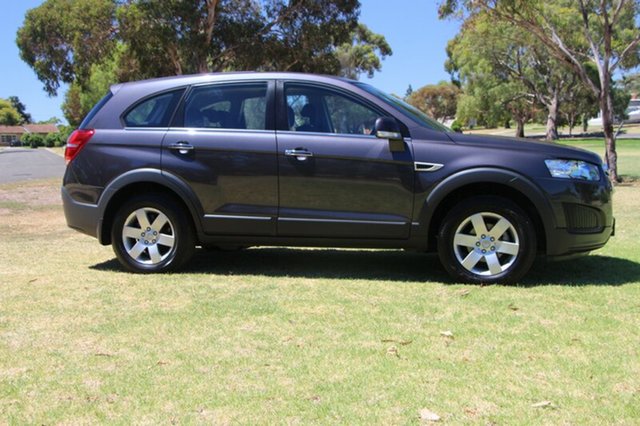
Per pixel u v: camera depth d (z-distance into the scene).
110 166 5.68
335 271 5.86
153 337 3.91
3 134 137.62
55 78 23.19
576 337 3.86
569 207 5.10
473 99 56.84
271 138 5.47
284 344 3.77
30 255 6.87
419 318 4.27
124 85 5.98
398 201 5.27
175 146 5.58
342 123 5.47
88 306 4.62
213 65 25.23
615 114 57.69
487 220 5.20
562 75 50.38
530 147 5.24
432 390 3.10
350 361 3.49
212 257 6.62
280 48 24.64
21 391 3.12
